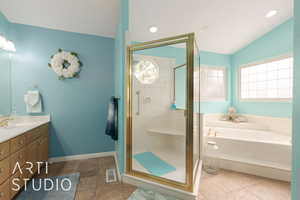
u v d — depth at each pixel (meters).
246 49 2.98
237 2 1.95
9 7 1.87
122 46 1.79
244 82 3.11
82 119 2.46
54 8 1.95
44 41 2.22
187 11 2.04
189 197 1.43
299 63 0.51
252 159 1.99
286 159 1.80
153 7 1.94
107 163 2.29
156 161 2.06
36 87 2.19
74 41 2.39
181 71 2.03
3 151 1.22
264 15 2.20
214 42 2.84
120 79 1.84
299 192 0.52
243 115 3.07
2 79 1.91
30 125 1.75
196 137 1.90
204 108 3.12
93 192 1.56
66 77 2.33
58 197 1.47
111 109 2.08
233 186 1.67
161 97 2.35
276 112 2.52
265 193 1.55
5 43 1.84
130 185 1.69
